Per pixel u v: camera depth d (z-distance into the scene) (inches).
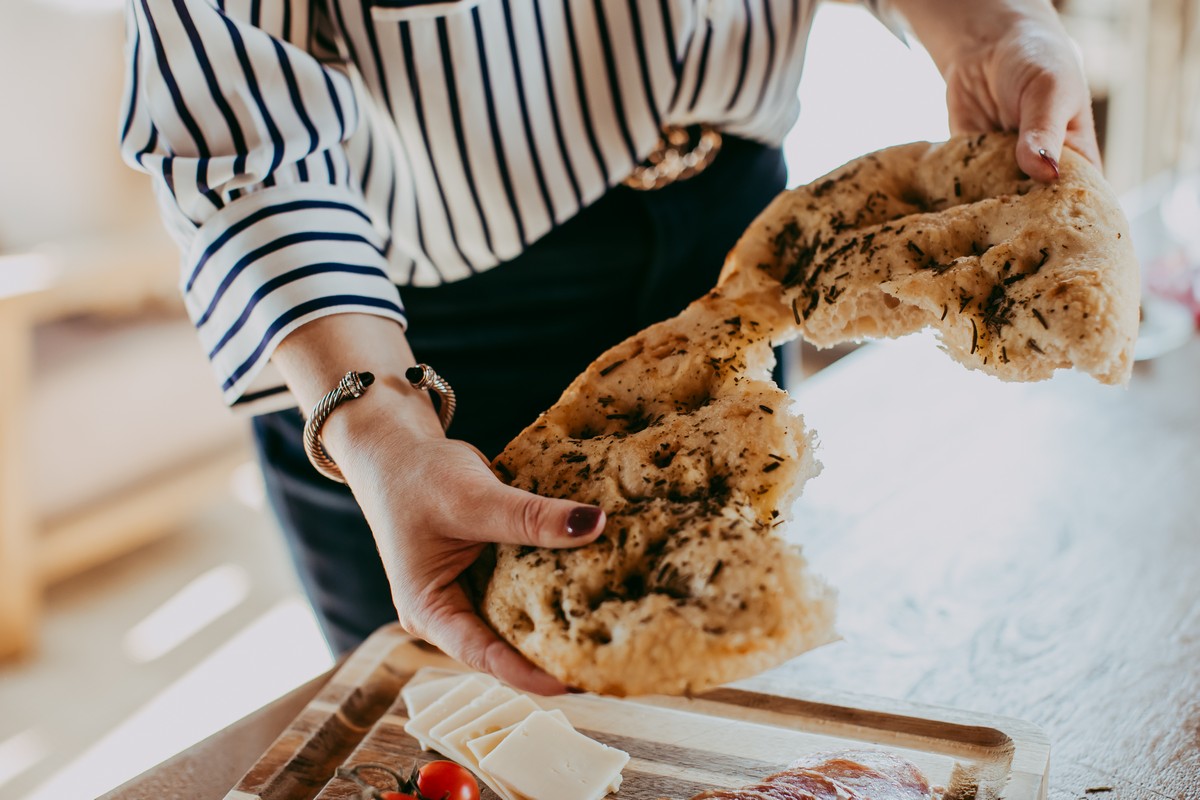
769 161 60.6
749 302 42.4
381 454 37.4
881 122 133.0
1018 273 36.8
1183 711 44.4
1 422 102.0
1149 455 65.4
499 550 35.3
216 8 42.8
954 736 42.8
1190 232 99.9
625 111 51.5
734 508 33.6
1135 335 35.4
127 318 121.0
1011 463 66.4
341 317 41.6
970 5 47.4
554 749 42.1
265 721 48.9
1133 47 141.7
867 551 58.5
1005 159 41.9
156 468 117.4
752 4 51.9
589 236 55.6
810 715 45.1
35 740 99.4
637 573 33.4
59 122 110.5
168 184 43.6
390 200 52.8
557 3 48.7
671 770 42.8
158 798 44.3
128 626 116.1
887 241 40.2
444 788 39.6
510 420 60.4
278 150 43.3
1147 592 52.5
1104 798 40.4
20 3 107.6
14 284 99.5
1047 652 49.1
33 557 109.2
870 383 80.5
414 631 36.1
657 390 39.4
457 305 57.1
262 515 136.8
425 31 46.8
